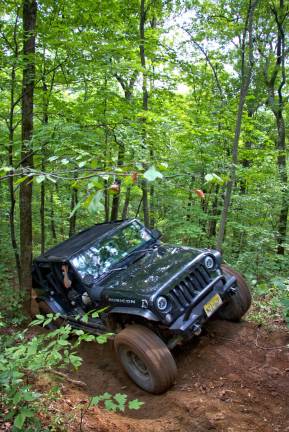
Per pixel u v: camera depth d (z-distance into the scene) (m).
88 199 1.87
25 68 5.40
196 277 4.18
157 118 7.29
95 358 4.67
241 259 8.21
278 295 5.78
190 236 9.42
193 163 8.86
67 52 6.13
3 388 2.66
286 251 11.73
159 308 3.70
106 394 2.62
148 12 10.05
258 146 11.22
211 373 3.86
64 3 6.57
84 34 6.08
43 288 5.73
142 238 5.42
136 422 3.13
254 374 3.72
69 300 5.34
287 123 15.07
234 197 9.83
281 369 3.78
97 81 7.01
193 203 10.34
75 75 6.78
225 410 3.15
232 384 3.60
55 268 5.34
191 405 3.27
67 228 14.25
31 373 3.12
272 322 4.89
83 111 6.86
